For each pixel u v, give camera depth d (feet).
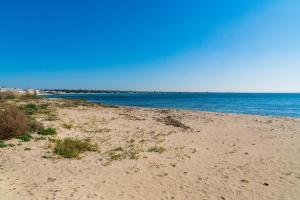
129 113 80.23
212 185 24.64
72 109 75.77
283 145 41.55
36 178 25.09
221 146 40.42
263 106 167.63
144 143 40.81
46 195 21.38
